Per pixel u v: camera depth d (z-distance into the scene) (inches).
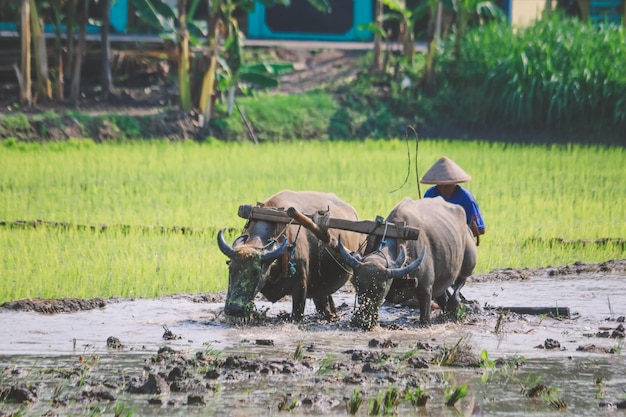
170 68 4520.2
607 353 1451.8
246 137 4067.4
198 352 1390.3
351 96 4421.8
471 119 4343.0
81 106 4141.2
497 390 1251.2
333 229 1669.5
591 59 4252.0
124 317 1662.2
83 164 3366.1
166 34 4111.7
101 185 3011.8
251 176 3198.8
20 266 2003.0
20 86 4065.0
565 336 1569.9
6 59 4399.6
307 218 1550.2
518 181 3250.5
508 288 1977.1
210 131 4025.6
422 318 1604.3
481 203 2869.1
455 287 1713.8
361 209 2635.3
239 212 1620.3
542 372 1342.3
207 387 1235.2
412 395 1185.4
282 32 4931.1
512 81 4259.4
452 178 1776.6
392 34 5142.7
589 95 4229.8
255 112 4173.2
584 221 2682.1
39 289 1834.4
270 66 4111.7
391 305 1809.8
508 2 4899.1
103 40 4242.1
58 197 2817.4
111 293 1841.8
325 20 4975.4
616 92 4197.8
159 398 1192.2
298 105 4286.4
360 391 1233.4
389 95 4453.7
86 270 1977.1
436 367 1362.0
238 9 4891.7
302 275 1624.0
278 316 1674.5
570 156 3750.0
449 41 4571.9
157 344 1470.2
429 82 4480.8
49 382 1261.1
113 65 4461.1
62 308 1706.4
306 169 3366.1
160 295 1840.6
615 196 3036.4
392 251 1536.7
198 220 2500.0
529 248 2378.2
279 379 1282.0
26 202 2721.5
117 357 1390.3
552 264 2246.6
